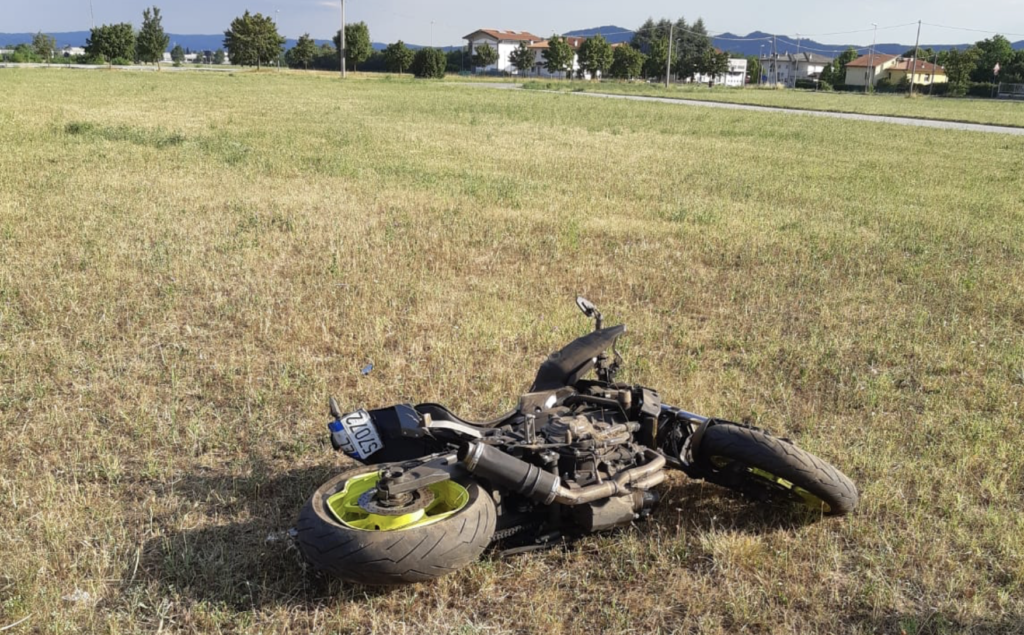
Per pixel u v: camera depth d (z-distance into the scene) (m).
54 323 7.82
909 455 5.70
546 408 4.93
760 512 4.98
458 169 18.50
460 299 8.98
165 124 26.89
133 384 6.60
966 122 43.84
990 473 5.39
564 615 4.01
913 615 4.02
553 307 8.82
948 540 4.68
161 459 5.45
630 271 10.42
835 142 29.16
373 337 7.70
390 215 13.05
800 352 7.70
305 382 6.69
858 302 9.42
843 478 4.68
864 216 14.55
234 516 4.77
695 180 18.28
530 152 22.52
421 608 4.01
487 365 7.16
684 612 4.06
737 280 10.21
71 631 3.76
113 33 102.81
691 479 5.34
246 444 5.68
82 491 5.00
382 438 4.74
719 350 7.83
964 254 11.88
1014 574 4.34
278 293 8.96
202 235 11.24
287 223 12.11
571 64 117.69
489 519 3.96
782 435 5.96
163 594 4.07
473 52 145.38
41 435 5.70
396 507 3.93
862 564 4.45
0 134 21.44
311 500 4.04
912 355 7.82
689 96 67.81
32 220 11.68
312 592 4.12
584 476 4.39
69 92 43.09
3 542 4.41
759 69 143.25
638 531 4.68
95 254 10.01
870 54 115.62
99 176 15.45
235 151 19.64
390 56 108.62
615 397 5.04
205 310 8.41
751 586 4.25
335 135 24.84
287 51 130.50
